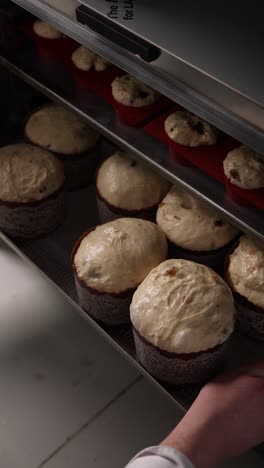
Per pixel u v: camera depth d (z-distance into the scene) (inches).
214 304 40.3
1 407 48.6
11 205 48.2
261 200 40.6
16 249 50.9
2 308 53.4
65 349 51.1
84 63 47.4
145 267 44.0
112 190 48.3
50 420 47.9
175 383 42.7
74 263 44.9
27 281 54.8
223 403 38.7
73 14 39.8
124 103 45.1
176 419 47.6
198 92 36.2
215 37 35.3
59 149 51.5
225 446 38.1
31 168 49.1
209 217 45.6
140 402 48.4
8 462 46.3
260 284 42.2
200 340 39.6
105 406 48.4
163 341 39.8
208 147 43.3
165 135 44.2
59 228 52.1
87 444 46.8
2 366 50.5
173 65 35.9
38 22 49.6
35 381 49.7
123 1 37.5
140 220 46.3
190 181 42.7
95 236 45.4
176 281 41.1
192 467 35.7
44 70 49.2
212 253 45.3
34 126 52.5
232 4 36.8
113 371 49.9
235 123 35.7
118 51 39.0
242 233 45.9
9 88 55.4
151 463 35.1
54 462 46.1
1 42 50.3
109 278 43.4
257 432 39.3
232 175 40.7
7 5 49.6
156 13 36.5
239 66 33.9
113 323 45.7
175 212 46.3
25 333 52.1
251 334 44.5
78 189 55.1
